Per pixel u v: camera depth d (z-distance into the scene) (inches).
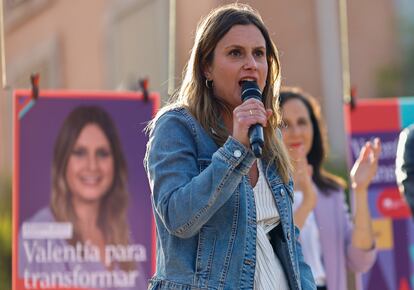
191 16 748.6
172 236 219.3
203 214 208.4
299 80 930.7
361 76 1199.6
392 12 1219.2
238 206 220.4
